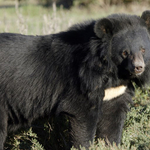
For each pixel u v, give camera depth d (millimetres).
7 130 11297
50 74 10203
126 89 10922
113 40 9523
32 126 12180
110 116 10938
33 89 10336
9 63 10203
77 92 9828
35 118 10938
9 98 10383
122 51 9422
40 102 10469
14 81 10227
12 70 10211
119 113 10961
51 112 10617
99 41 9453
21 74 10227
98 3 48188
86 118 9977
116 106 10805
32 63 10305
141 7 43406
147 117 11922
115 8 45688
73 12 45312
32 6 51062
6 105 10508
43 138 12211
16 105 10531
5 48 10297
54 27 17031
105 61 9500
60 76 10094
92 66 9547
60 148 12109
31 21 30750
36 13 45969
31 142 11812
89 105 9898
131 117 11867
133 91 11195
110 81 9961
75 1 50625
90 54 9531
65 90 10023
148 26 9914
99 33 9289
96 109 10047
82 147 9734
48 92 10297
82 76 9695
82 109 9914
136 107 12414
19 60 10250
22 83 10273
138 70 9234
